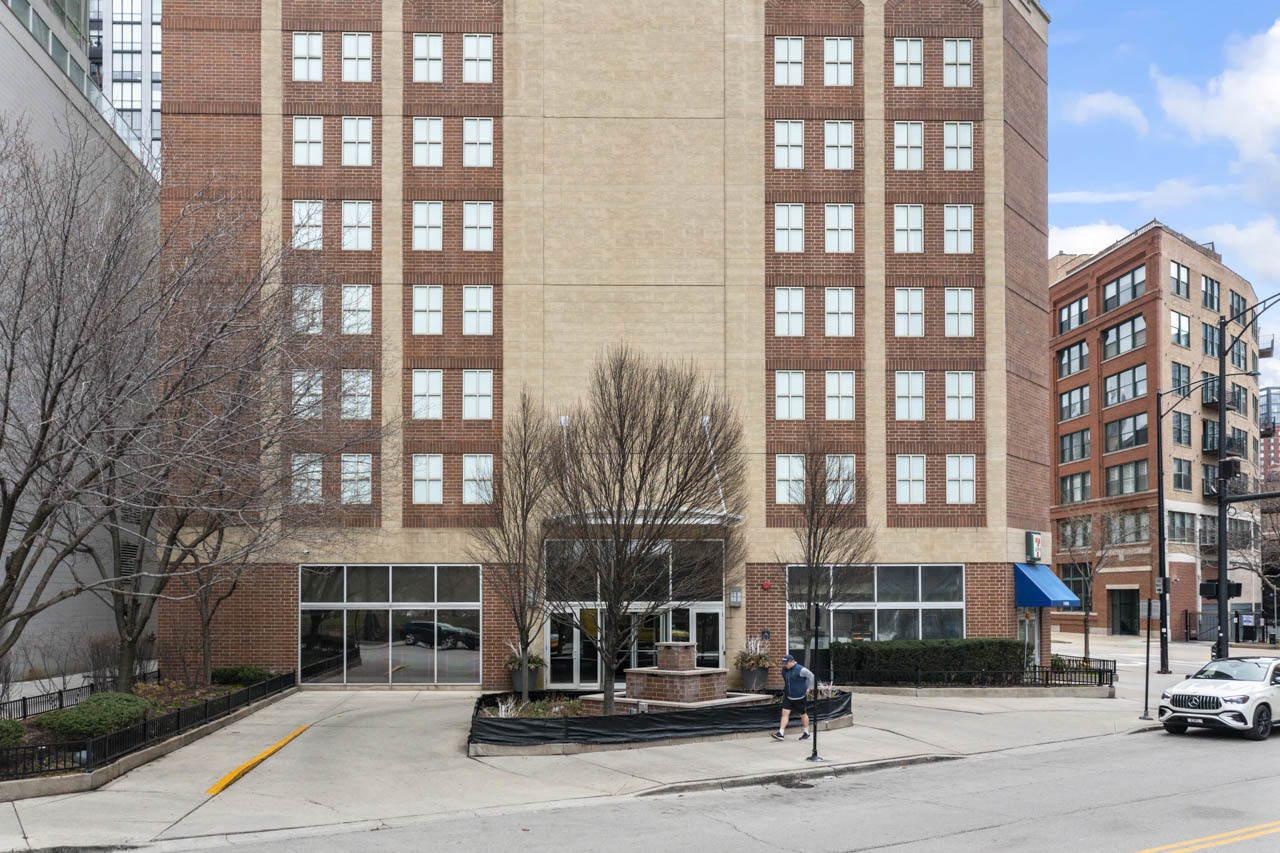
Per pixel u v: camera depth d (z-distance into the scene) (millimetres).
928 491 33875
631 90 34156
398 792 16422
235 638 32031
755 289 33844
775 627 32812
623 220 33781
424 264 33344
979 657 31547
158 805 15094
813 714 20625
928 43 35062
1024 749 21562
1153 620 66625
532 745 19500
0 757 16031
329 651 32250
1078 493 76688
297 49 33656
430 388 33031
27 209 19922
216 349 19641
